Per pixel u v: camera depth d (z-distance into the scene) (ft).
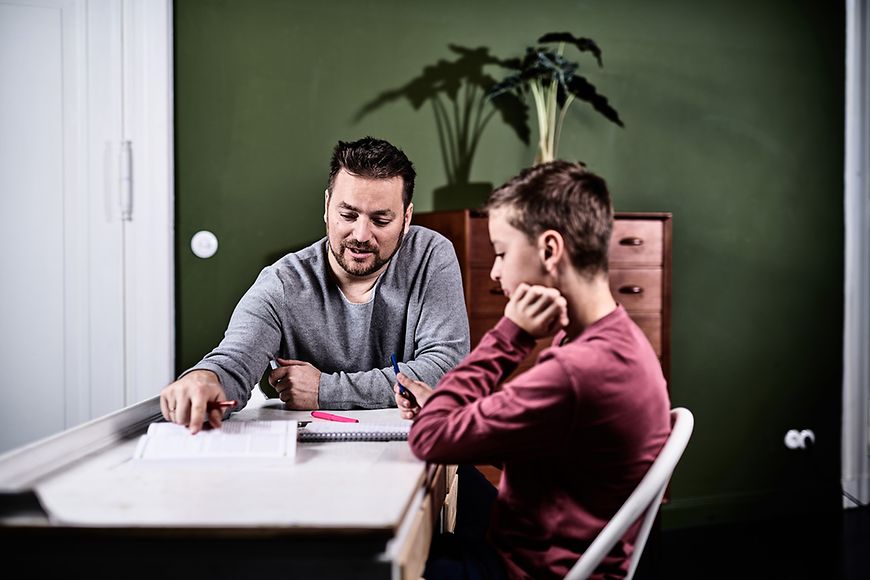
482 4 9.73
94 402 8.70
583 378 3.75
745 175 10.87
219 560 3.12
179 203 8.82
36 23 8.43
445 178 9.63
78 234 8.60
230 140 8.92
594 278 4.13
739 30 10.78
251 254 9.01
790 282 11.14
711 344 10.80
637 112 10.34
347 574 3.09
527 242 4.12
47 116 8.50
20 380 8.53
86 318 8.64
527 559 3.98
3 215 8.42
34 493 3.20
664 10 10.44
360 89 9.30
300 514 3.20
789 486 11.16
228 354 5.41
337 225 5.65
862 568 8.97
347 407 5.61
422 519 3.65
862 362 11.37
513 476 4.08
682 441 3.93
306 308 6.03
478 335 8.27
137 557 3.13
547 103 9.87
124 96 8.60
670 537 10.17
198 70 8.82
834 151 11.27
